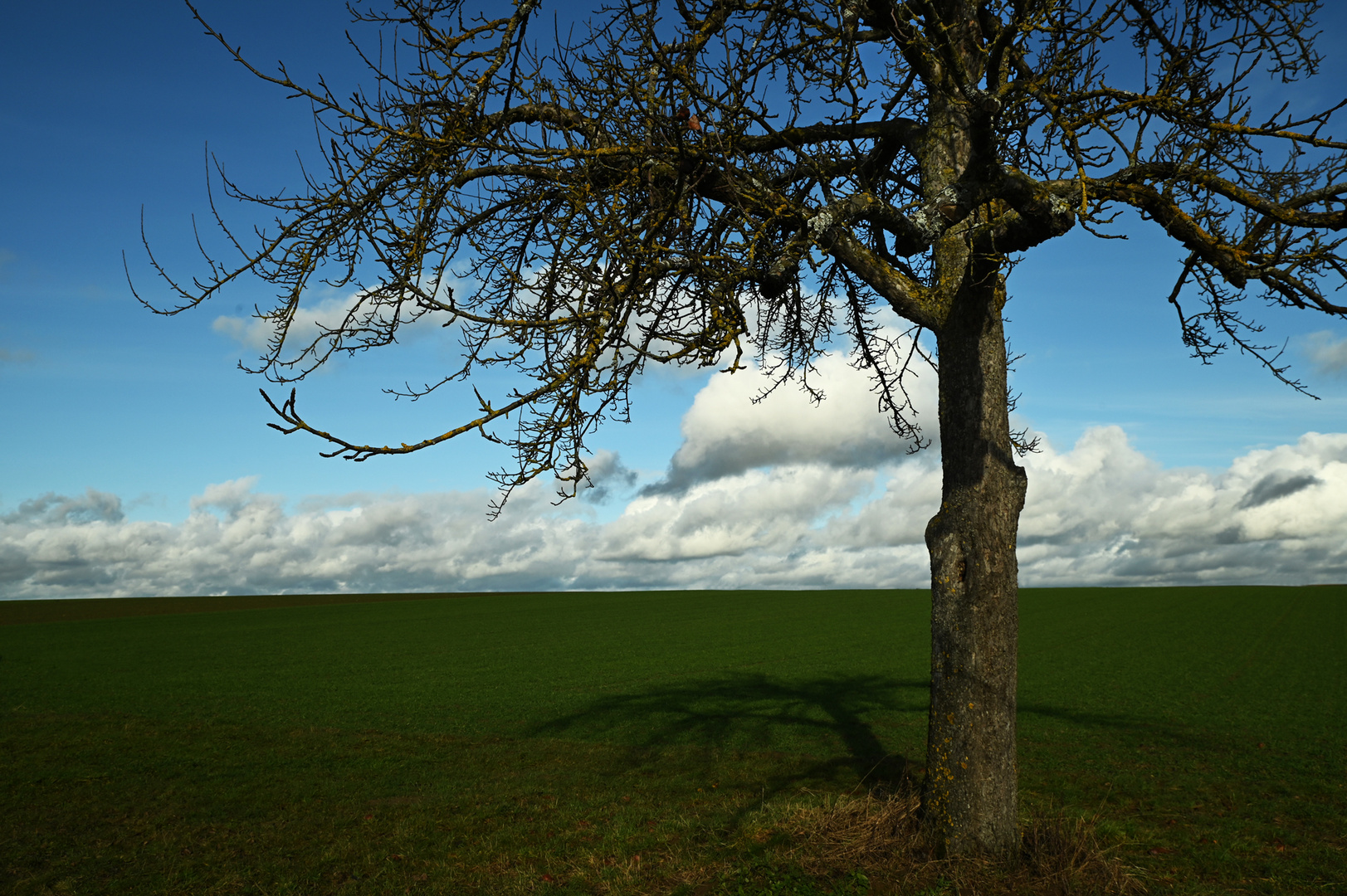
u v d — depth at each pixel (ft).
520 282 21.34
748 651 99.96
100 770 42.55
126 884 26.07
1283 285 21.07
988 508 22.95
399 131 20.24
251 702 65.67
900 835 23.56
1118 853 25.94
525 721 56.90
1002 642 22.67
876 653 96.37
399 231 20.06
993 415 23.31
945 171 23.36
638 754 45.21
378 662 93.30
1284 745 46.32
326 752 46.91
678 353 21.26
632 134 20.52
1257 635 114.83
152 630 139.74
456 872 26.25
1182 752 44.16
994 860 21.76
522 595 258.98
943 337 23.93
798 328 31.12
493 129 21.45
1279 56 18.57
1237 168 21.17
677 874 23.98
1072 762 41.57
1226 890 22.99
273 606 201.46
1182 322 24.77
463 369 20.63
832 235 19.25
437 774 41.32
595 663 90.79
